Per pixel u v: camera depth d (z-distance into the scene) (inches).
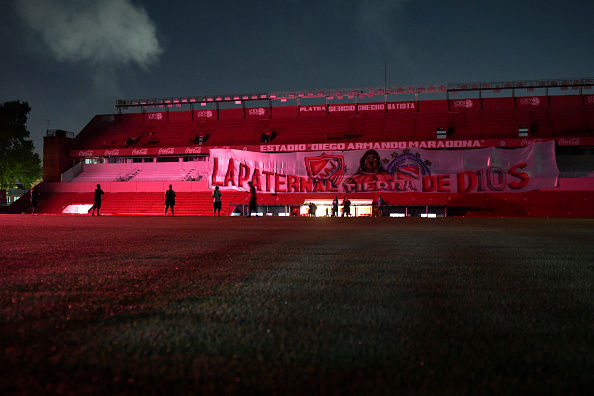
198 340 70.7
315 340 71.1
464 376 56.6
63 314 87.9
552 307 97.5
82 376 55.7
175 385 53.2
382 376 56.3
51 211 1466.5
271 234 341.7
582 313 92.0
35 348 66.0
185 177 1572.3
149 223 526.0
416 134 1553.9
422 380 55.1
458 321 84.3
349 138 1578.5
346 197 1165.7
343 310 93.1
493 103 1644.9
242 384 53.5
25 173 1974.7
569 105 1595.7
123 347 66.9
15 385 52.8
